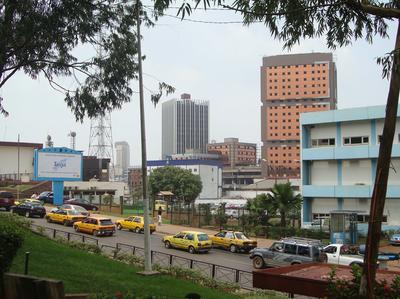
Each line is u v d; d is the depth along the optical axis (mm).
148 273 17031
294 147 156125
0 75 14164
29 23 13297
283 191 41625
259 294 13062
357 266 8469
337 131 46062
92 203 67438
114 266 17859
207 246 32531
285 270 10820
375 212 6824
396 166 42375
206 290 15344
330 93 154750
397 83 6758
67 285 12539
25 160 78688
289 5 8414
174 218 52656
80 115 16016
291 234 40688
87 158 107125
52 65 15461
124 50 15727
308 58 157125
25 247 18234
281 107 158625
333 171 46375
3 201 45375
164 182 96125
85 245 23938
